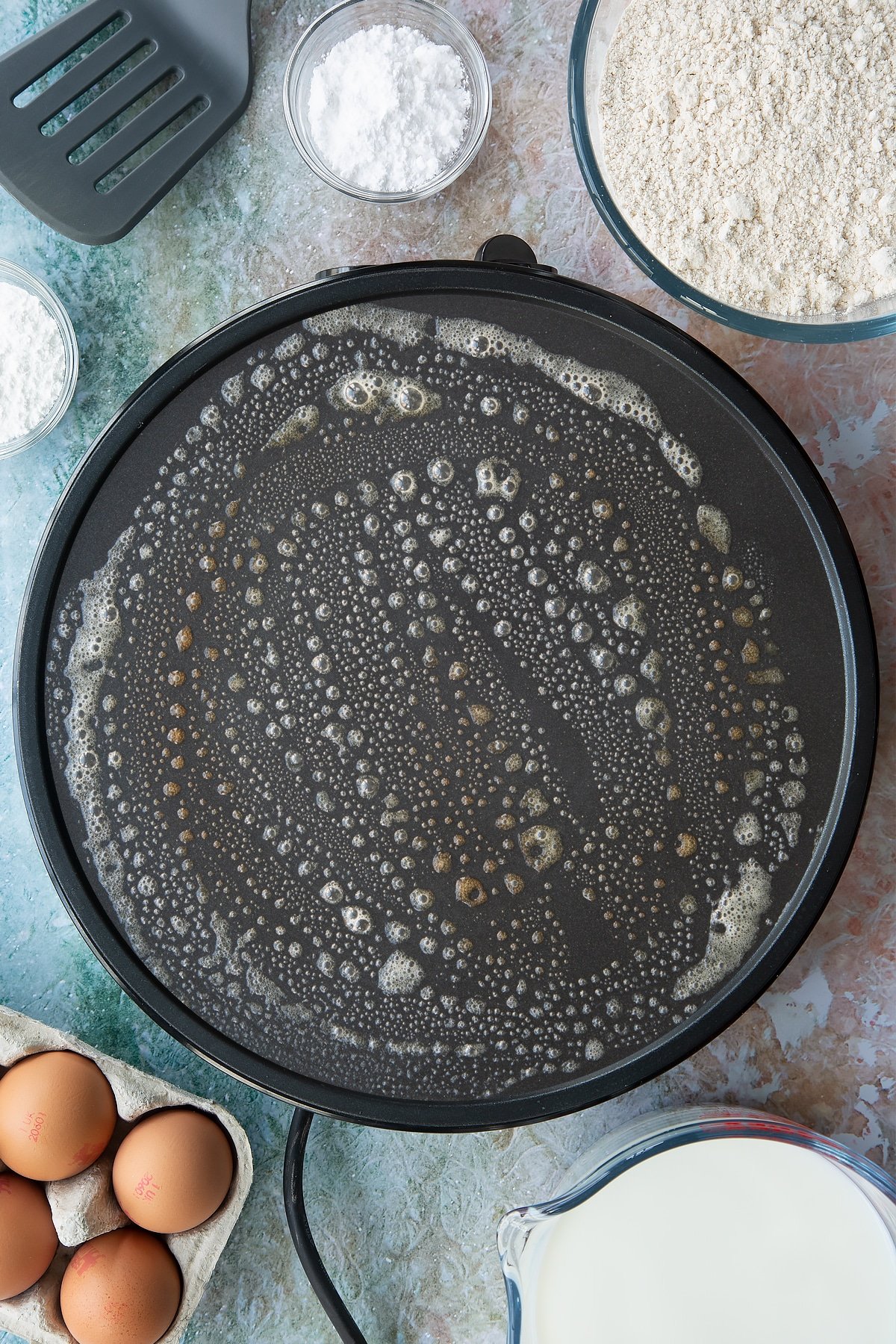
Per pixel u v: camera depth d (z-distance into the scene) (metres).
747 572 0.58
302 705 0.57
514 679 0.58
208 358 0.56
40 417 0.62
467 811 0.58
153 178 0.61
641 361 0.57
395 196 0.62
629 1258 0.60
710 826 0.58
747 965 0.58
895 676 0.63
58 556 0.56
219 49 0.62
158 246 0.63
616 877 0.58
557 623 0.58
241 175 0.63
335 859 0.57
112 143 0.61
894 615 0.63
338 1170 0.64
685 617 0.58
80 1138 0.58
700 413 0.58
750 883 0.58
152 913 0.57
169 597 0.57
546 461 0.57
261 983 0.57
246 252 0.64
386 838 0.57
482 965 0.58
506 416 0.57
